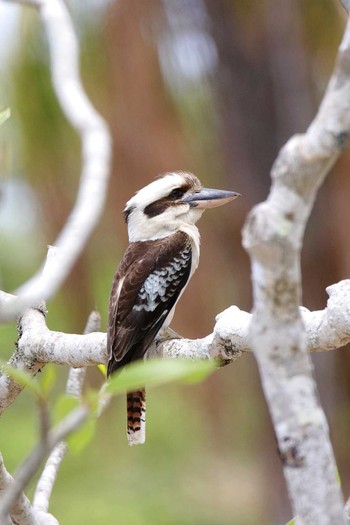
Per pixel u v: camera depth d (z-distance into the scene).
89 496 16.67
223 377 14.25
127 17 11.73
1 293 6.90
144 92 11.88
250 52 13.03
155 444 17.52
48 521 6.11
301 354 3.52
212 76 13.07
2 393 6.87
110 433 16.33
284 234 3.42
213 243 13.20
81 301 12.88
